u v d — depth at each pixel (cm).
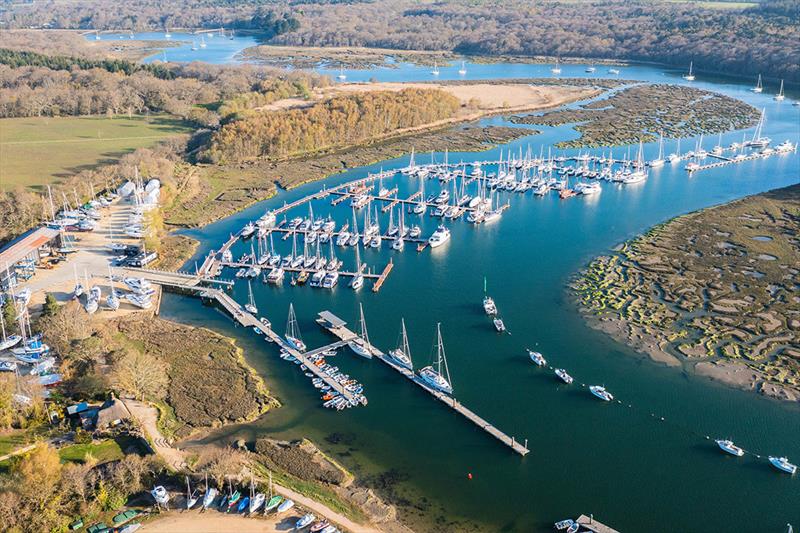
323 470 14438
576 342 19150
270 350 19225
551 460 14825
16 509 12381
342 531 12788
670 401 16588
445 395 16900
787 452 14925
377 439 15575
